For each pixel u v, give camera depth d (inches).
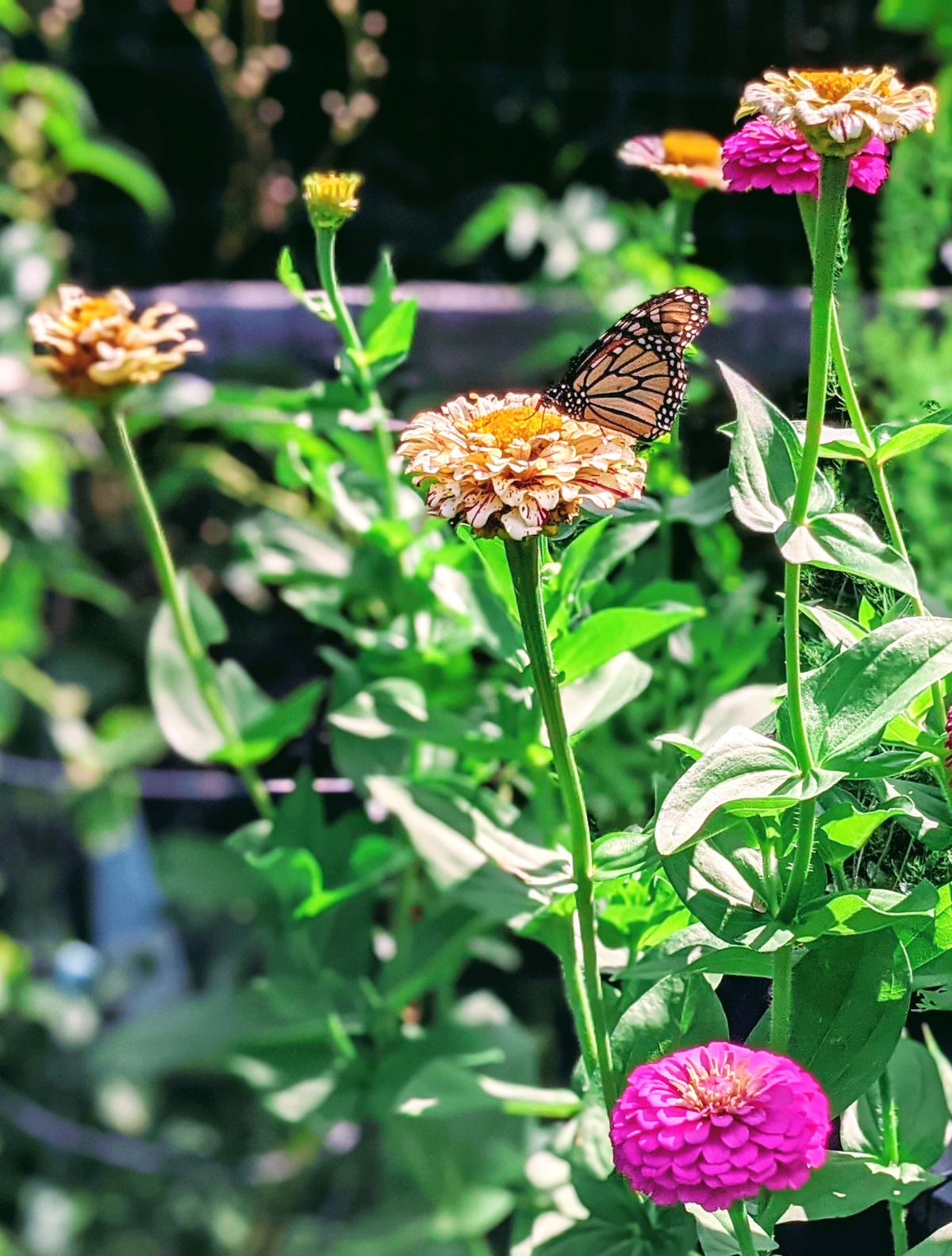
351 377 42.9
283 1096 45.8
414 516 44.4
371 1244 53.4
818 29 84.0
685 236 44.1
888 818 33.7
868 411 46.1
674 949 34.6
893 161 48.2
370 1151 63.1
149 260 85.0
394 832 45.9
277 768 50.4
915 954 33.9
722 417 44.3
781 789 31.1
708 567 44.8
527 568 31.1
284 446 45.1
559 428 30.9
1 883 68.9
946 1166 38.0
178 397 56.1
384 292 43.0
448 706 45.5
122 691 74.7
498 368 60.5
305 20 87.5
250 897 52.1
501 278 88.0
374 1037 46.3
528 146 89.8
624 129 88.3
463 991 55.7
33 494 65.1
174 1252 64.5
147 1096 66.5
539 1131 45.9
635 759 43.3
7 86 71.8
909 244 48.6
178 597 42.0
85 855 70.0
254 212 83.2
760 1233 32.4
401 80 88.2
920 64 79.3
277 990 46.7
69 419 65.4
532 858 37.8
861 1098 36.2
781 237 75.8
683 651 43.1
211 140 86.7
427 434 31.0
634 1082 30.3
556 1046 50.3
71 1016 65.6
